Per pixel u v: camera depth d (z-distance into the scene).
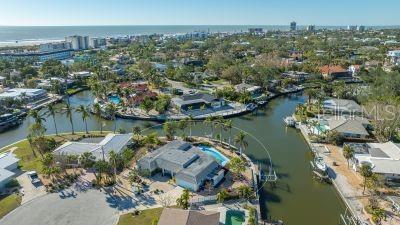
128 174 103.75
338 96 188.12
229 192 91.38
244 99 188.50
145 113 171.25
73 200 89.75
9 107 180.25
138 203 88.00
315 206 90.38
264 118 169.38
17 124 166.12
